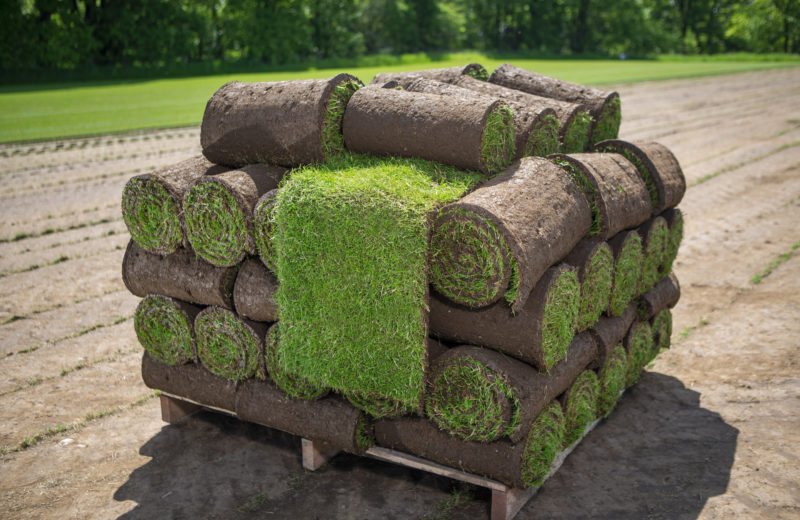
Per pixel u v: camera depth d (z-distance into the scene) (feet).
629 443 15.99
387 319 12.44
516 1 265.13
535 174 13.58
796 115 72.74
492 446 12.77
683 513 13.28
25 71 152.25
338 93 14.79
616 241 15.67
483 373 12.49
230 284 14.87
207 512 13.78
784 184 42.29
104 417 17.80
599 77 128.77
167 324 16.01
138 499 14.26
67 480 15.02
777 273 26.78
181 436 16.81
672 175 18.13
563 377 13.67
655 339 19.26
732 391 18.11
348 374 13.15
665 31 274.98
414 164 14.02
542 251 12.11
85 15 184.34
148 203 15.12
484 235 11.74
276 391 14.93
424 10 263.08
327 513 13.65
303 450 15.02
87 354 21.74
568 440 14.88
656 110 81.15
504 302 12.52
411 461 13.88
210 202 14.24
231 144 15.62
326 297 12.87
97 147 59.21
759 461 14.84
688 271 27.94
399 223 11.97
